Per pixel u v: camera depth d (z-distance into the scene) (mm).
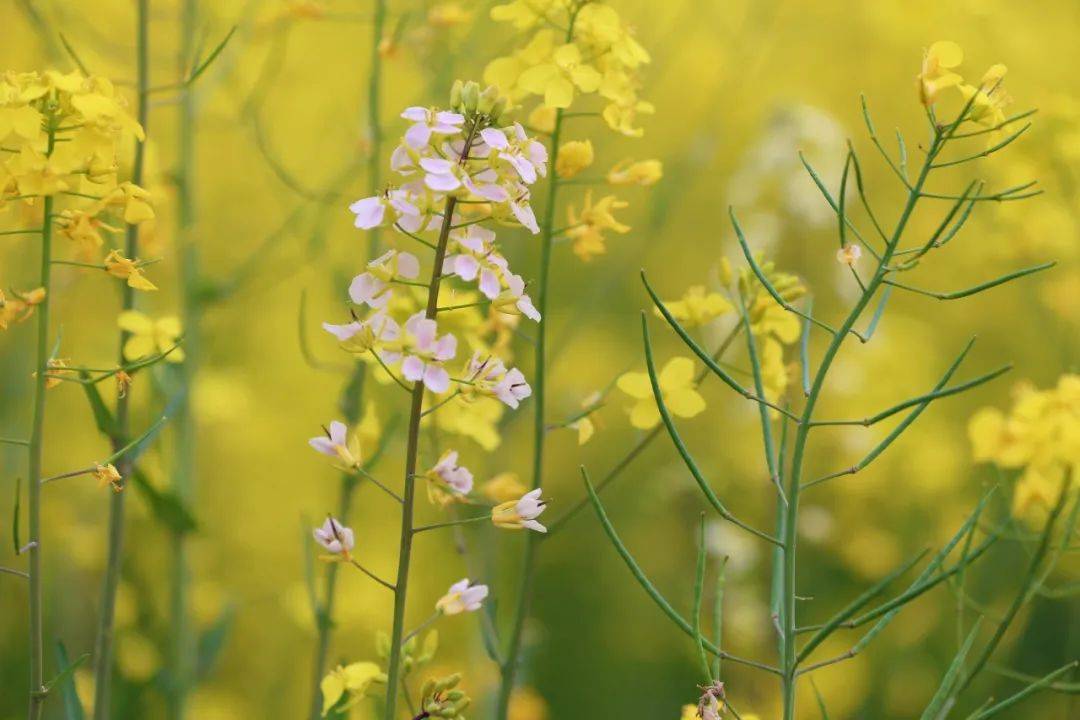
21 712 4531
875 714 4742
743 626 4496
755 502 5176
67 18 4121
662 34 5527
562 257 6855
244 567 5340
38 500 2117
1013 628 4586
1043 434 2535
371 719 3770
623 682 5254
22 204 2174
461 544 2867
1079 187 4465
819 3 7043
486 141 1897
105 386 4512
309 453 5734
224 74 4277
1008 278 1771
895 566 5113
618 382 2598
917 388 5488
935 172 6824
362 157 3955
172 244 4465
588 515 5883
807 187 5180
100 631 2984
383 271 1928
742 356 4363
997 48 6176
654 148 7066
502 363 1999
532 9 2674
